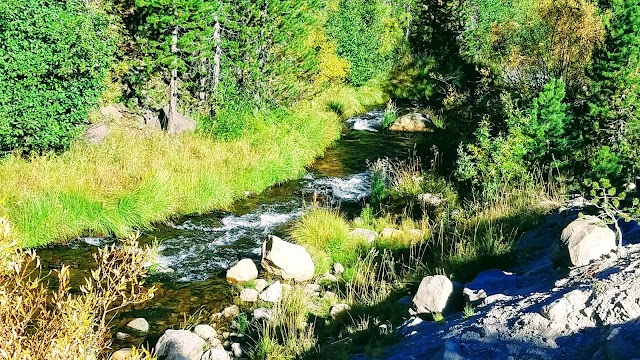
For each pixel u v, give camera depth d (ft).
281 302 33.24
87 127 58.70
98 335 16.39
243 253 42.24
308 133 73.46
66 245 41.42
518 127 51.06
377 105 113.39
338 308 31.50
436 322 24.61
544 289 23.65
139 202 46.55
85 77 52.65
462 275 32.45
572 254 24.21
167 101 72.79
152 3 63.36
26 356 13.78
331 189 58.90
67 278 16.85
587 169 48.60
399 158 71.10
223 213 50.72
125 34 70.54
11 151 49.19
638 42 52.29
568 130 53.98
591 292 19.80
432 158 66.54
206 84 74.49
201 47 67.67
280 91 79.77
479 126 59.26
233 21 73.87
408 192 53.88
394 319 27.48
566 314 19.51
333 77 107.24
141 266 17.42
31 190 43.42
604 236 24.14
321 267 39.11
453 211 46.55
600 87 53.52
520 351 18.65
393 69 129.90
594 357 16.76
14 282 16.28
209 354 26.86
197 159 56.95
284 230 47.16
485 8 139.95
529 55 70.03
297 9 80.28
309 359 25.82
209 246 43.29
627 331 16.81
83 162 50.08
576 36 65.41
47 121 49.52
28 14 47.73
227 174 55.98
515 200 43.27
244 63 76.07
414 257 37.96
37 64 47.80
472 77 122.01
